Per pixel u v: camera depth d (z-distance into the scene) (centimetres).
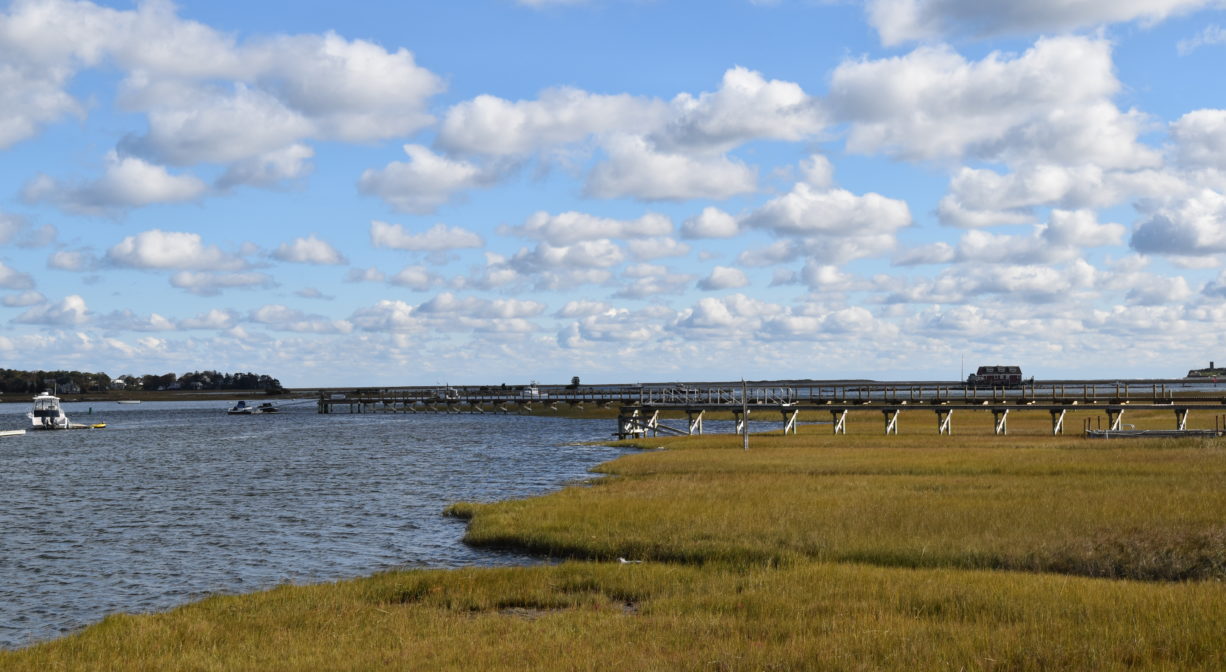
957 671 1692
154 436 12888
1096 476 4600
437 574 2786
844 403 9381
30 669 1952
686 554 3028
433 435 11481
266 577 3209
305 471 7119
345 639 2092
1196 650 1753
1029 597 2223
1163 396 8981
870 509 3591
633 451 8006
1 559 3631
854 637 1922
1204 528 2938
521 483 5894
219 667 1897
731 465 5688
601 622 2155
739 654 1834
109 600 2944
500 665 1819
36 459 9019
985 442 7138
